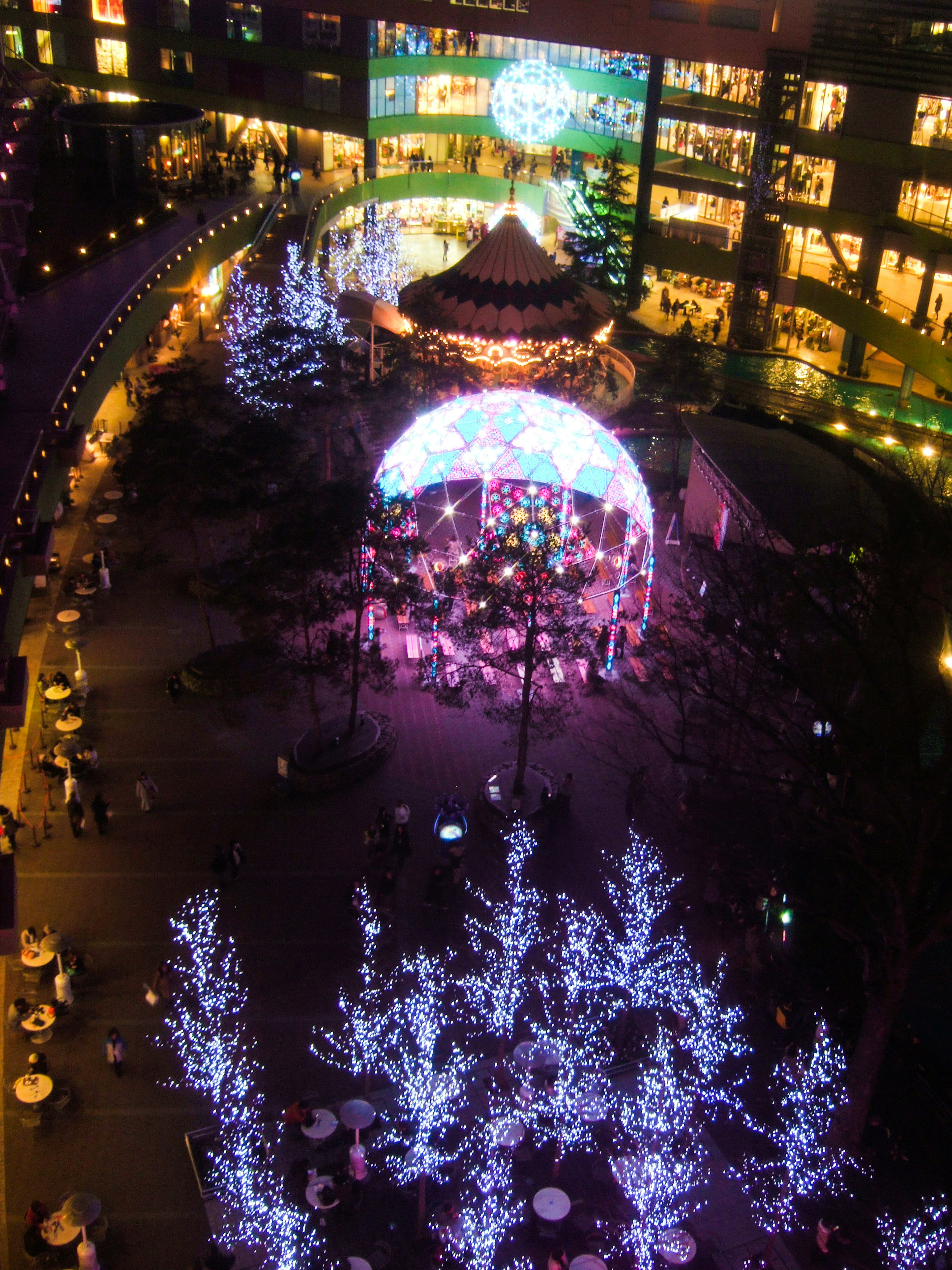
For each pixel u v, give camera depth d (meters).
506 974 27.44
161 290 53.12
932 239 59.28
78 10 87.38
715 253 70.50
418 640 39.94
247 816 32.22
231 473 35.59
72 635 39.09
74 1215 20.27
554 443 41.19
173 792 32.91
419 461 41.38
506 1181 22.39
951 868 21.34
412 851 31.23
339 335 56.03
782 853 29.45
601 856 31.28
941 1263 21.11
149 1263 21.06
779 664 23.73
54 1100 23.92
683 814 31.58
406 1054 25.03
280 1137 23.42
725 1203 22.52
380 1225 21.88
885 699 23.08
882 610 23.33
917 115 60.62
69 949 26.89
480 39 80.12
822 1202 22.58
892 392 63.66
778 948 27.58
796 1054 25.00
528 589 30.80
